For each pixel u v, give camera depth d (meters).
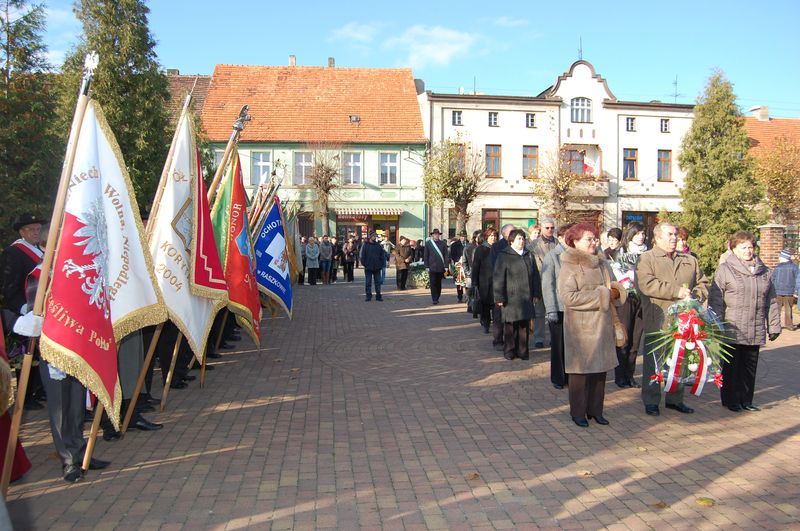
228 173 8.20
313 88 37.91
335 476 4.93
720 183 27.39
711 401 7.23
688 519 4.18
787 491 4.63
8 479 4.30
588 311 6.14
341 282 26.08
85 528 4.05
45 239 6.48
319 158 34.47
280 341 11.38
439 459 5.31
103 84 13.71
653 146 38.91
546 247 9.48
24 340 6.40
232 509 4.33
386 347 10.69
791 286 12.97
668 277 6.57
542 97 38.28
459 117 37.06
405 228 36.78
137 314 5.37
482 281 10.66
